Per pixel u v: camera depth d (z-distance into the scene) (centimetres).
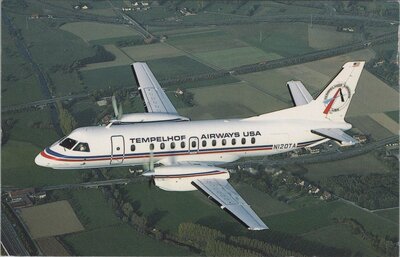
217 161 6369
